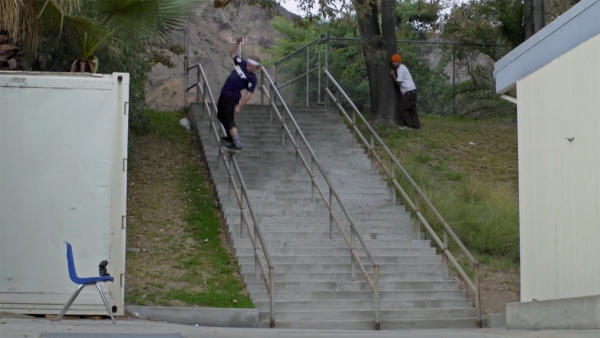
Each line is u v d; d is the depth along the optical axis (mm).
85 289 10539
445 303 13570
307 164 18234
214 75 38344
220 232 15594
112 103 10688
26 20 12883
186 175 18031
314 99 25188
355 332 10562
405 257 15023
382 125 22672
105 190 10602
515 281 14844
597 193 9930
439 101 26172
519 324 11469
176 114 21984
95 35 13109
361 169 18703
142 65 19156
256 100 37875
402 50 27141
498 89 13195
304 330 11016
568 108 10750
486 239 16250
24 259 10398
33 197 10469
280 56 40000
